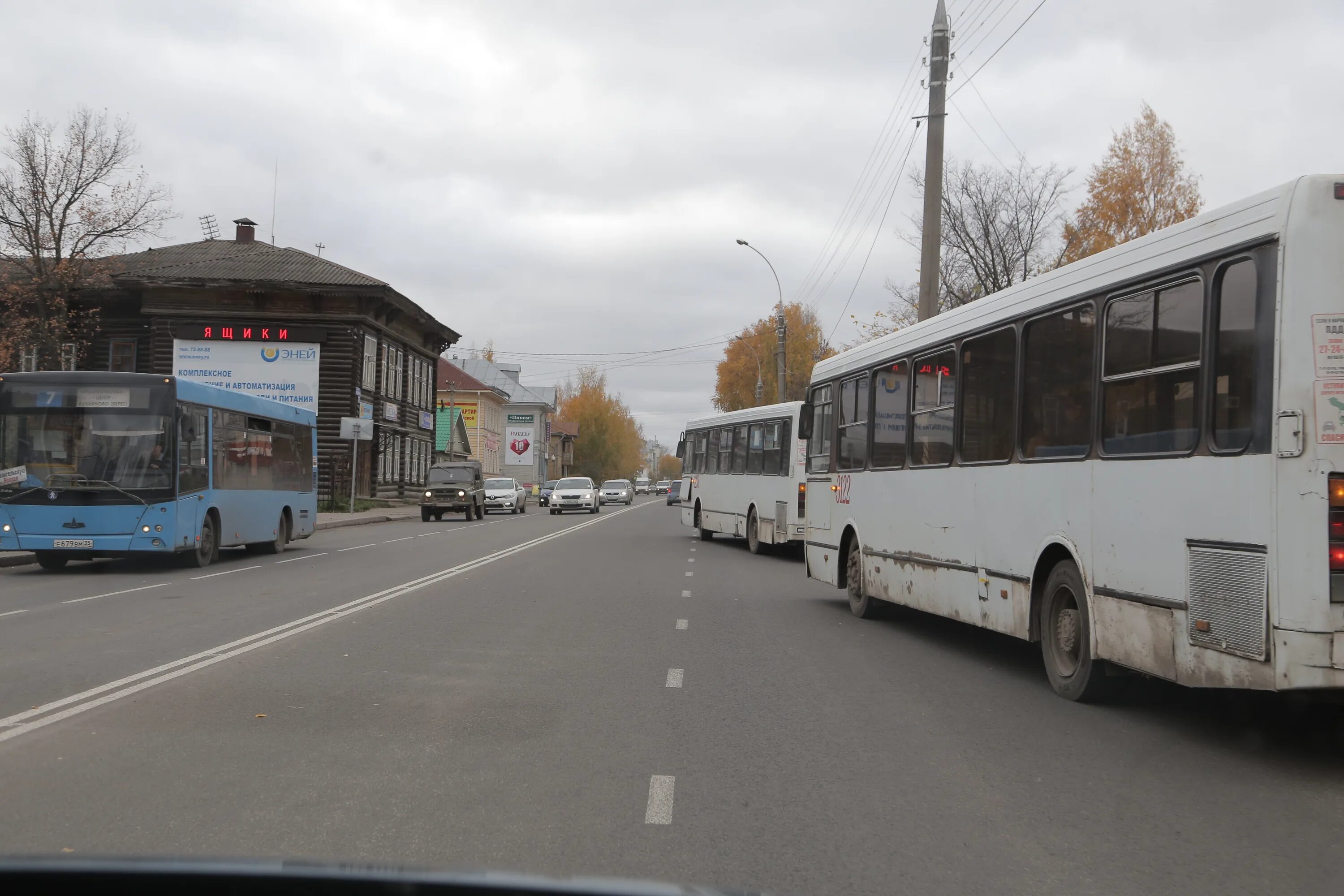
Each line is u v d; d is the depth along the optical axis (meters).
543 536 30.19
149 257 46.66
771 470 23.95
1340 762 6.28
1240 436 6.04
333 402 43.97
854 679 8.95
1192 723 7.33
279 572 18.22
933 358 10.85
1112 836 4.89
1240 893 4.18
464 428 74.44
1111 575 7.34
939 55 18.97
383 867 2.16
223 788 5.44
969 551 9.79
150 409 17.88
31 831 4.68
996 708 7.81
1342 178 5.73
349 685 8.29
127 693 7.82
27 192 36.44
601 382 122.00
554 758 6.18
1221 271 6.27
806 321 65.81
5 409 17.67
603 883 2.11
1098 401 7.59
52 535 17.47
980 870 4.43
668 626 12.02
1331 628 5.53
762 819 5.09
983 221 29.66
